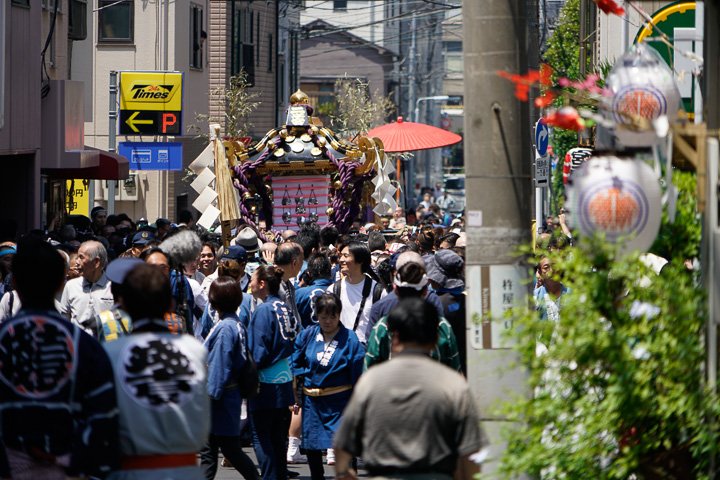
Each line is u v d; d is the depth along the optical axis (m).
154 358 13.41
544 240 19.83
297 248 26.52
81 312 24.16
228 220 36.88
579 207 13.18
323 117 151.38
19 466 12.95
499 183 14.47
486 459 14.27
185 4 85.62
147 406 13.23
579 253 12.98
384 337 20.22
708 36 13.70
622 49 38.41
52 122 48.50
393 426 12.59
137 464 13.33
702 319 13.07
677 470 13.43
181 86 68.19
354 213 44.62
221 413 22.08
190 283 25.41
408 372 12.80
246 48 106.62
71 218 62.06
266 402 23.66
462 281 23.62
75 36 63.44
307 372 23.95
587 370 13.12
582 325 12.55
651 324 13.07
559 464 12.73
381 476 12.60
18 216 46.91
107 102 80.75
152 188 80.06
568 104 14.99
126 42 80.69
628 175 12.98
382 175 46.09
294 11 136.00
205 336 25.50
